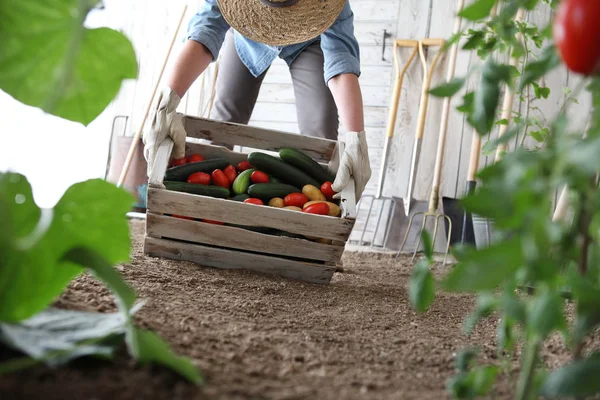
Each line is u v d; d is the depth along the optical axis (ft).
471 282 1.38
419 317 4.63
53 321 2.42
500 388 2.53
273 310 4.25
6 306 2.23
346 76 6.83
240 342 3.06
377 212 13.48
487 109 1.80
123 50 2.35
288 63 8.04
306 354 3.02
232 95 8.24
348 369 2.84
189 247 5.64
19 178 2.31
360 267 8.21
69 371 2.17
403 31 13.53
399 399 2.36
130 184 12.55
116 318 2.52
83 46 2.31
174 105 5.95
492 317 4.73
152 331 2.95
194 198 5.37
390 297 5.53
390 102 13.56
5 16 2.19
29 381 2.05
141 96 15.08
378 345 3.44
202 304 4.11
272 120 14.15
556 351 3.29
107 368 2.24
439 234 12.11
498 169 1.60
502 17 1.97
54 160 13.25
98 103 2.46
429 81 12.67
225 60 8.21
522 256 1.38
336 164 6.38
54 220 2.28
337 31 7.06
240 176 6.12
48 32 2.25
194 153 6.41
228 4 6.23
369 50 13.71
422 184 13.28
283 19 6.42
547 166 1.41
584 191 1.59
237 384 2.33
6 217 2.11
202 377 2.33
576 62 1.42
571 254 1.75
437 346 3.52
